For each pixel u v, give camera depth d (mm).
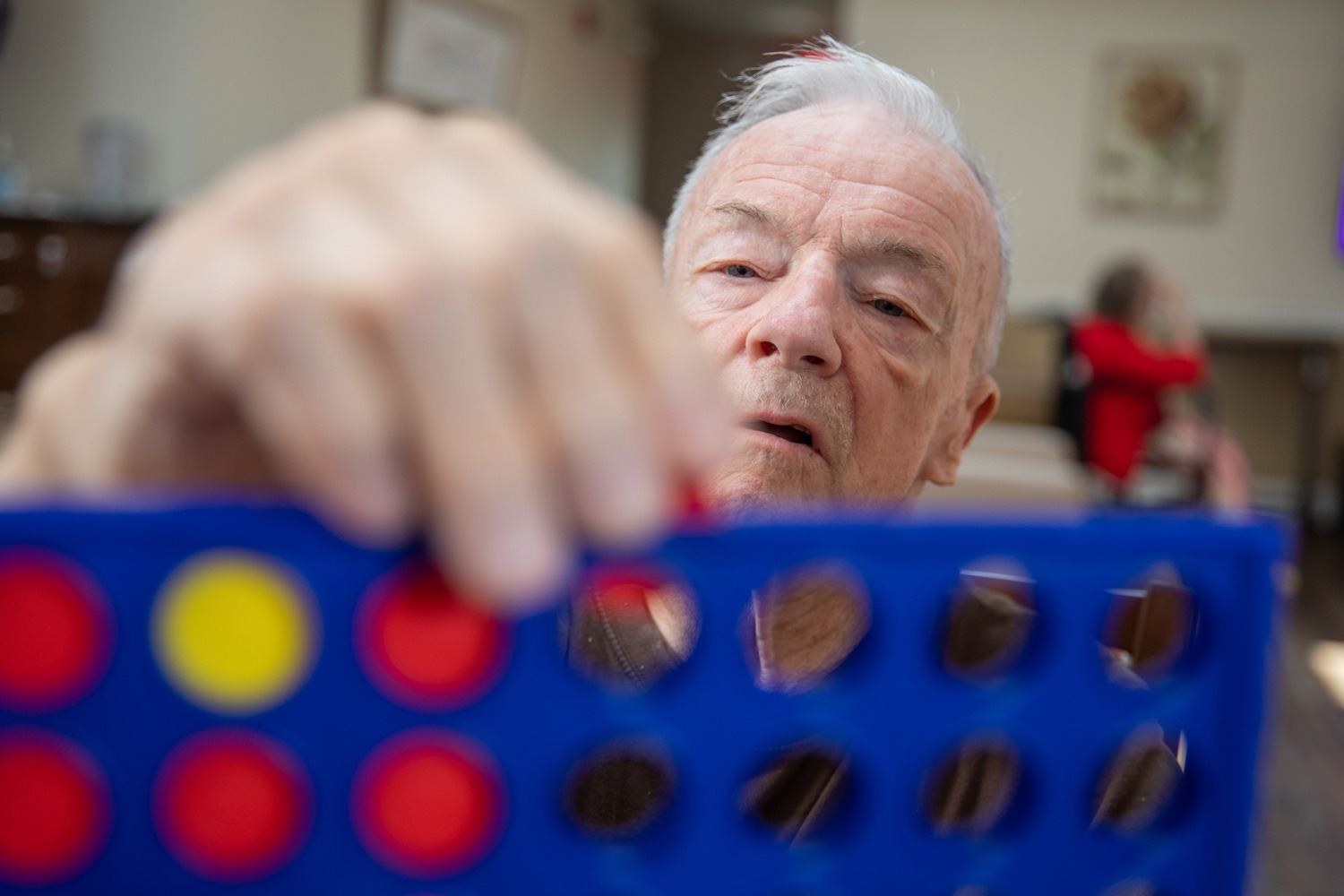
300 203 244
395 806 233
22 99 5242
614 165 8195
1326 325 6223
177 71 4910
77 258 4367
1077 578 251
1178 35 6211
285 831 231
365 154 254
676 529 233
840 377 806
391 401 218
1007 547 247
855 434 814
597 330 236
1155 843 265
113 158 4855
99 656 220
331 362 215
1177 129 6246
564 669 235
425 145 259
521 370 224
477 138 268
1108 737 258
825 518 239
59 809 225
